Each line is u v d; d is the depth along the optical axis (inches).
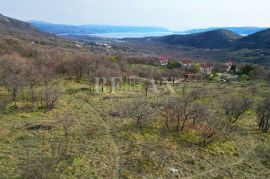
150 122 1651.1
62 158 1096.8
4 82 2085.4
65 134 1349.7
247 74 4808.1
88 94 2279.8
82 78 2984.7
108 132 1448.1
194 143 1408.7
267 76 4574.3
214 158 1269.7
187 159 1219.2
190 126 1630.2
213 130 1566.2
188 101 1878.7
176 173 1085.1
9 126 1387.8
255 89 3120.1
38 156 1092.5
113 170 1055.0
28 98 1926.7
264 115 1775.3
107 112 1804.9
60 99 2005.4
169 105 1835.6
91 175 1002.1
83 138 1328.7
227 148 1403.8
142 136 1432.1
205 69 5324.8
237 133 1658.5
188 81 3786.9
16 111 1633.9
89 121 1598.2
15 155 1085.8
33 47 3917.3
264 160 1312.7
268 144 1533.0
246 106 2050.9
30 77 2352.4
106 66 3302.2
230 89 3221.0
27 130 1350.9
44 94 1953.7
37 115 1604.3
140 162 1135.0
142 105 1959.9
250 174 1151.6
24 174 945.5
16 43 3885.3
